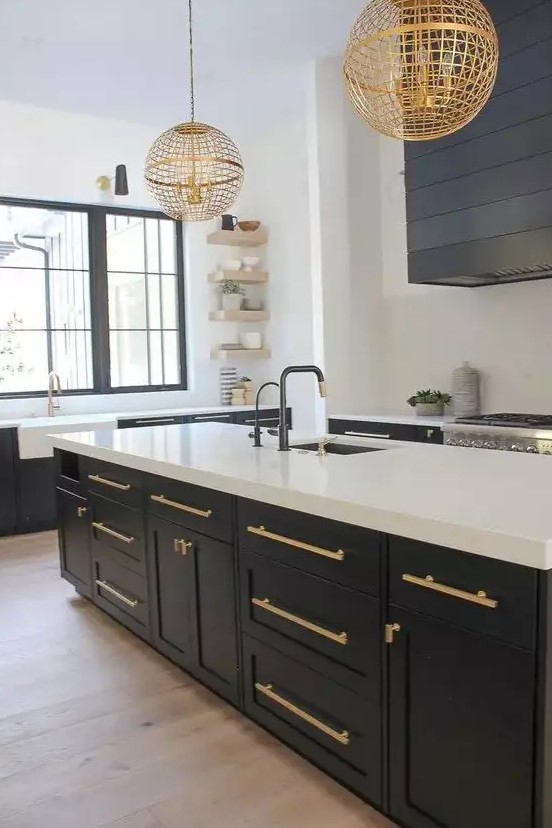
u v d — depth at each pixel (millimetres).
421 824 1717
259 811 1912
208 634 2527
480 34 2074
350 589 1868
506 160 3705
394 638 1742
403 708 1734
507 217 3719
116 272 6059
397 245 5168
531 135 3576
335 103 4883
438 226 4121
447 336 4859
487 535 1463
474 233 3906
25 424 5059
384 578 1758
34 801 1987
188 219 3506
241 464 2496
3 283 5676
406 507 1704
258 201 6273
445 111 2367
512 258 3701
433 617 1631
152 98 5148
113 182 5781
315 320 5086
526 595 1419
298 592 2061
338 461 2482
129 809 1940
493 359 4574
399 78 2279
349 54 2240
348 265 5090
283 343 6141
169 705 2531
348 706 1914
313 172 4945
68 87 4883
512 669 1460
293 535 2057
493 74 2242
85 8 3756
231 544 2348
